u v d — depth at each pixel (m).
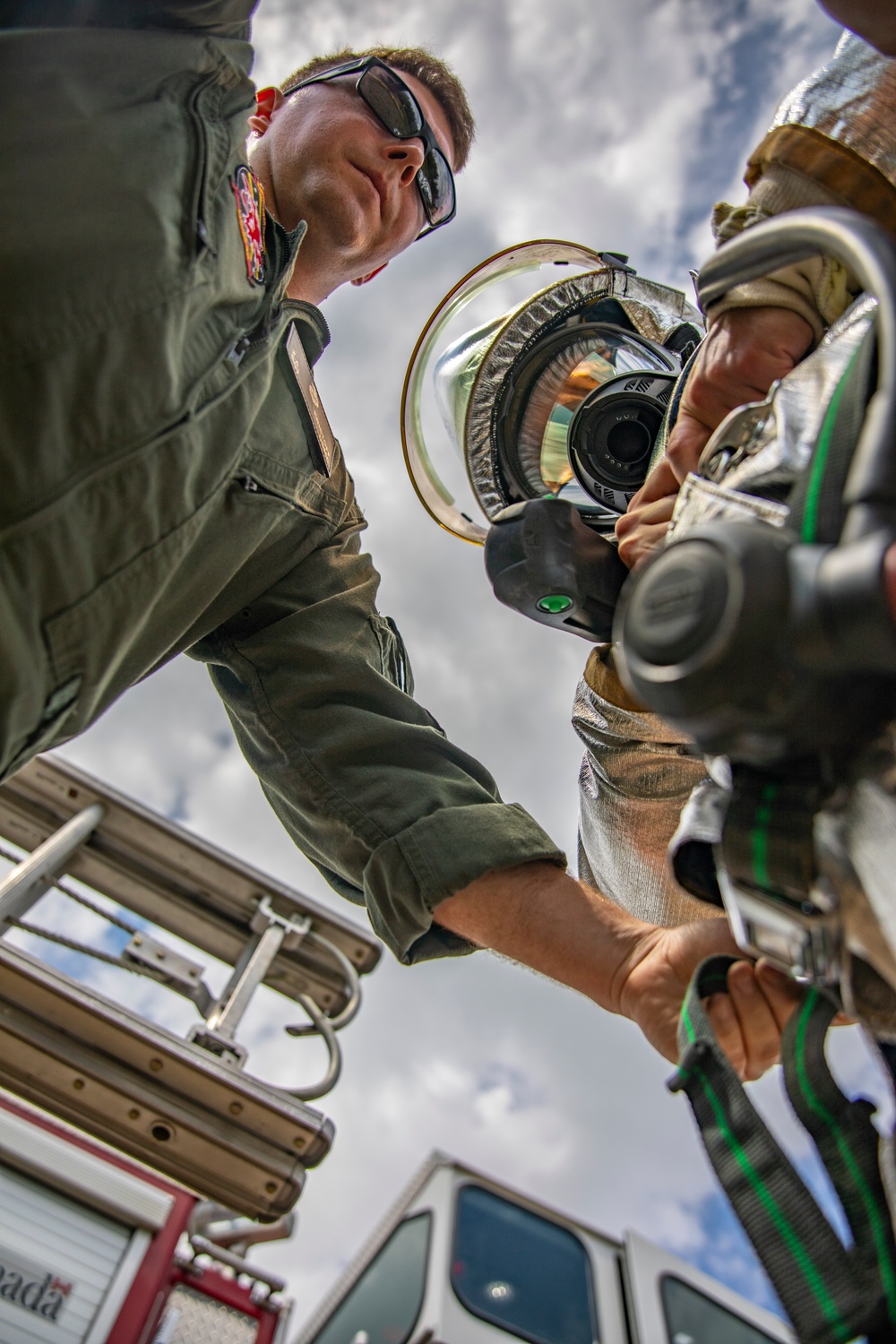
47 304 1.37
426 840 1.78
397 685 2.40
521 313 2.38
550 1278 7.39
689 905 1.84
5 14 1.65
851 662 0.73
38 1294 3.95
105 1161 4.39
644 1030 1.45
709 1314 7.64
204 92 1.76
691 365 1.71
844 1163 0.86
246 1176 3.03
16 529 1.39
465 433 2.41
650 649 0.79
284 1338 4.47
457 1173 8.00
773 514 1.03
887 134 1.34
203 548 1.88
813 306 1.40
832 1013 0.96
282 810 2.12
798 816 0.86
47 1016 3.04
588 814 2.02
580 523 1.60
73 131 1.49
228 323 1.76
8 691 1.45
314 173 2.66
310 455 2.23
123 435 1.49
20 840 4.48
